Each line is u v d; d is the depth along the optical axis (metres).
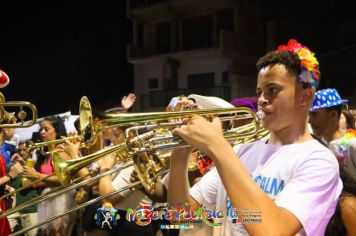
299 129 1.64
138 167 1.80
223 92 19.09
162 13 23.25
